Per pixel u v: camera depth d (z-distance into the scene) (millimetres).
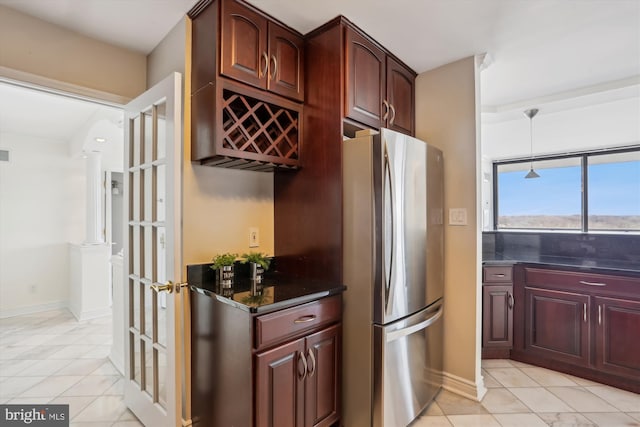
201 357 1631
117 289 2629
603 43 1973
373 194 1676
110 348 2947
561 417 1926
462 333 2164
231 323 1423
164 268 1704
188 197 1699
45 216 4188
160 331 1752
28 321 3736
